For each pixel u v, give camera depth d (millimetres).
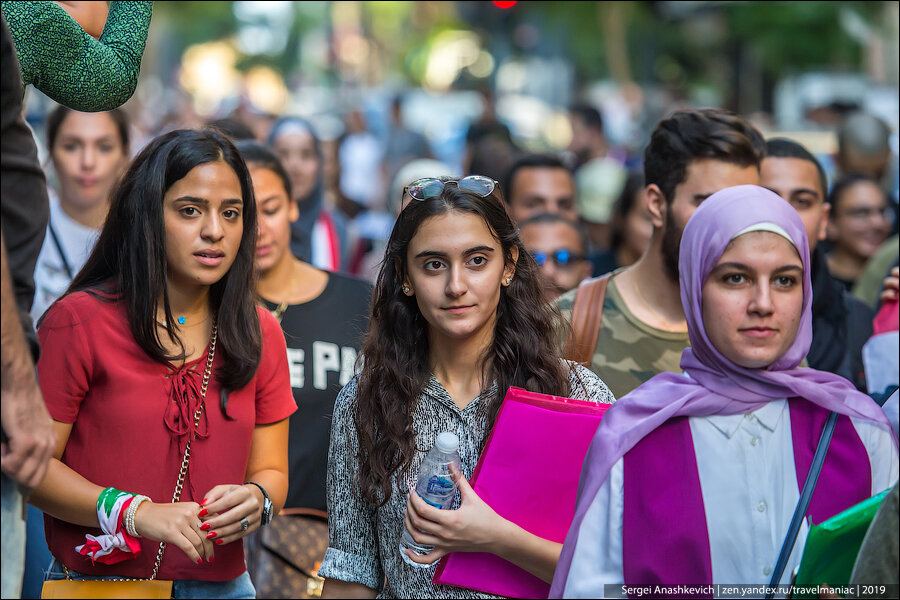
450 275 7480
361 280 11625
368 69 108875
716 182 9555
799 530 6582
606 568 6641
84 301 7844
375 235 24984
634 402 6828
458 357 7844
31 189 6527
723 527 6602
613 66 56219
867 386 10383
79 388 7742
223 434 8016
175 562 7883
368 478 7668
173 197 7840
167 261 7906
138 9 8945
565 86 74875
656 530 6586
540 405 7223
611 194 26250
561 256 13516
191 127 8414
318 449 10672
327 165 25766
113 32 8742
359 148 38875
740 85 55500
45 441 6152
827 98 45906
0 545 6059
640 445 6738
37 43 8078
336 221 20766
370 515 7910
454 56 90875
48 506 7559
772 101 54531
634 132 53625
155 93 88688
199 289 8156
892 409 7637
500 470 7184
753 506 6629
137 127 27312
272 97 80188
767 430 6758
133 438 7750
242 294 8180
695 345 6926
